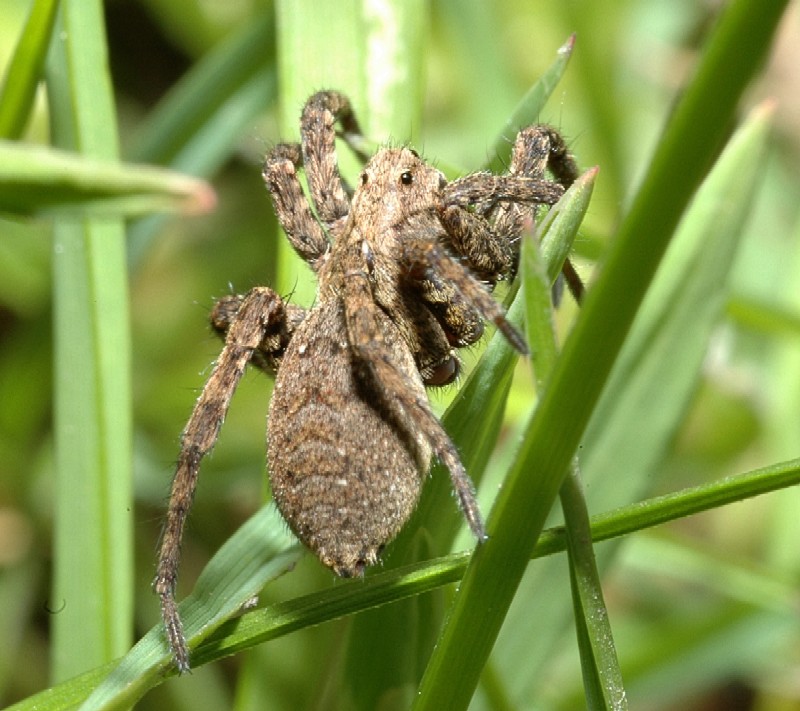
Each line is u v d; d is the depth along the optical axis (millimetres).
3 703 122
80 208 86
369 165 104
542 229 94
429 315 102
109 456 104
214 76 124
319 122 107
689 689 119
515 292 96
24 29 101
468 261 104
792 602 115
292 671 101
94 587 103
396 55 107
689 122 86
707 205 107
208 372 105
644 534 117
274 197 107
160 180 86
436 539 98
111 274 105
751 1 84
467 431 96
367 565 95
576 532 91
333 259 102
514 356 95
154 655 93
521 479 90
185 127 124
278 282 106
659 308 107
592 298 87
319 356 98
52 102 106
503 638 104
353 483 95
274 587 102
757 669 120
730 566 116
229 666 124
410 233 103
